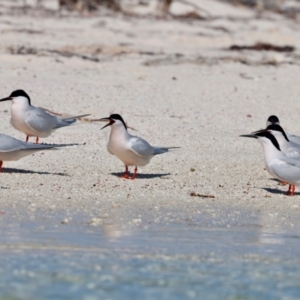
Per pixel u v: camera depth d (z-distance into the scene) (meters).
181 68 26.27
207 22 39.03
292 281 9.41
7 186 13.67
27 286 9.00
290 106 22.17
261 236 11.41
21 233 10.98
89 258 9.98
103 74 24.39
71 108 20.11
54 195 13.28
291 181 14.05
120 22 35.44
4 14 34.19
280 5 47.91
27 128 16.27
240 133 18.95
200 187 14.41
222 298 8.84
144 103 21.19
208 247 10.70
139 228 11.57
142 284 9.17
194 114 20.48
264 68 27.33
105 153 16.39
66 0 37.38
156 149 14.91
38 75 23.45
